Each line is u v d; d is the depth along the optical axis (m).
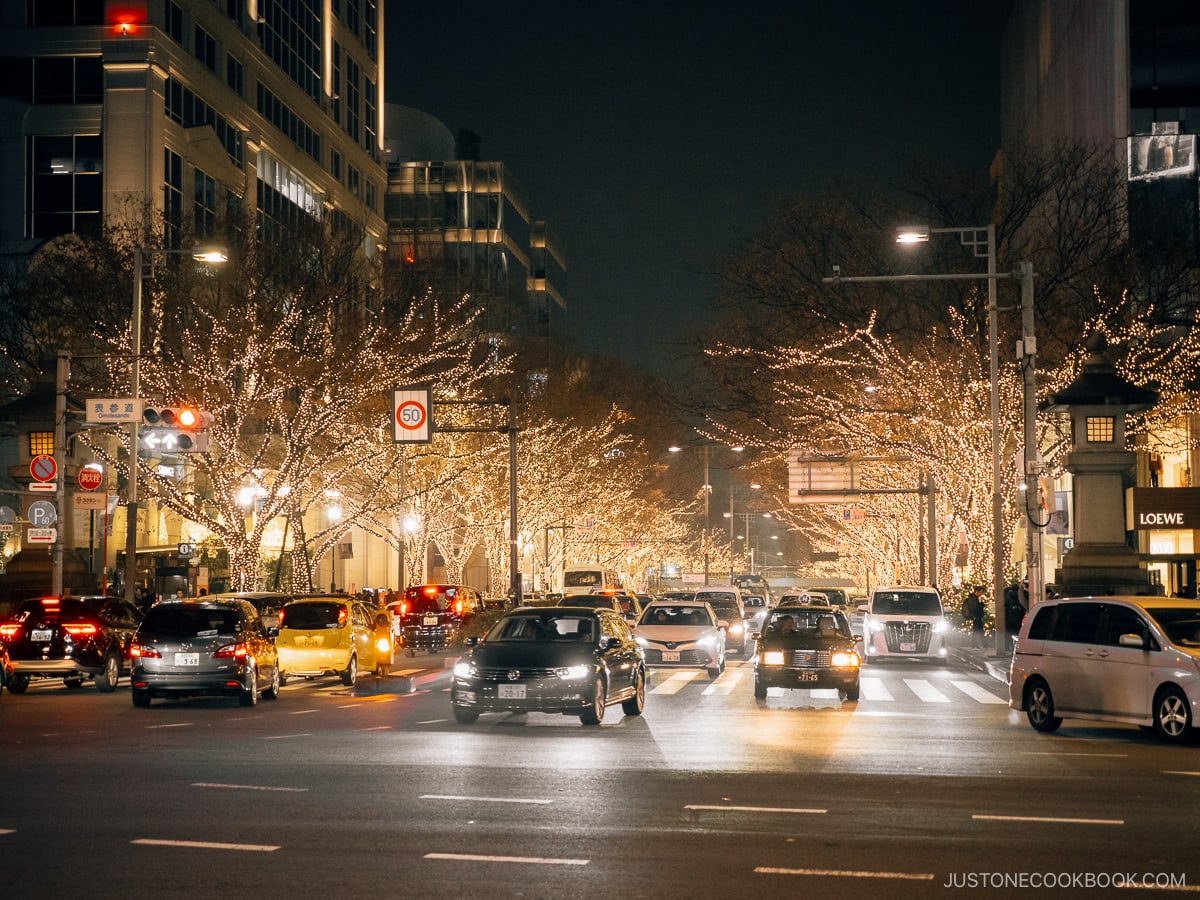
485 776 13.88
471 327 60.09
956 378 40.91
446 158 123.25
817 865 9.42
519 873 9.12
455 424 57.50
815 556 109.69
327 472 55.59
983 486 42.66
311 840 10.28
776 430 46.97
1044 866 9.43
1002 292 42.06
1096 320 39.91
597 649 20.03
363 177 93.00
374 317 47.72
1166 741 17.47
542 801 12.21
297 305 44.78
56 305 45.56
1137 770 14.65
